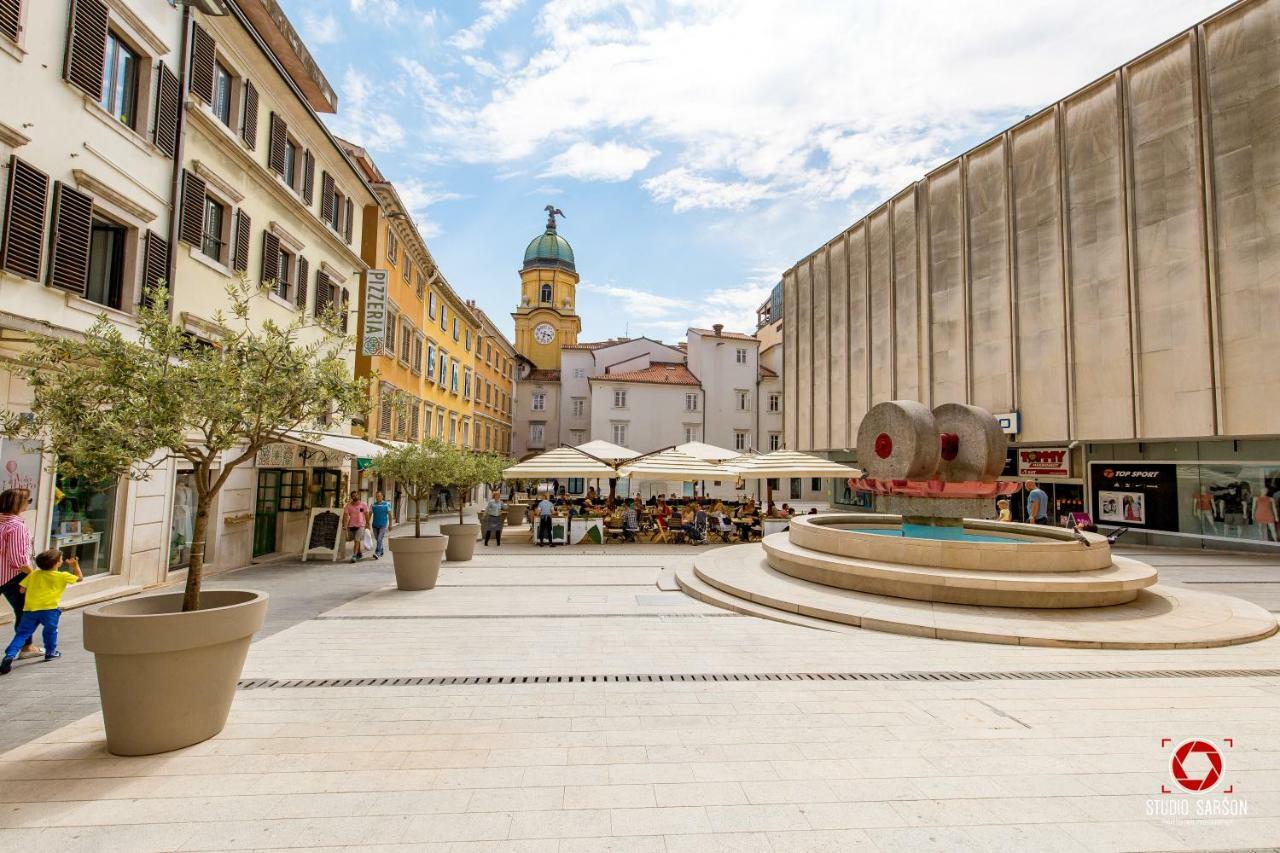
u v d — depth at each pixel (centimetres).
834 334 3400
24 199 850
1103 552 984
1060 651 725
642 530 2073
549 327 5694
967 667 664
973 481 1233
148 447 468
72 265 927
